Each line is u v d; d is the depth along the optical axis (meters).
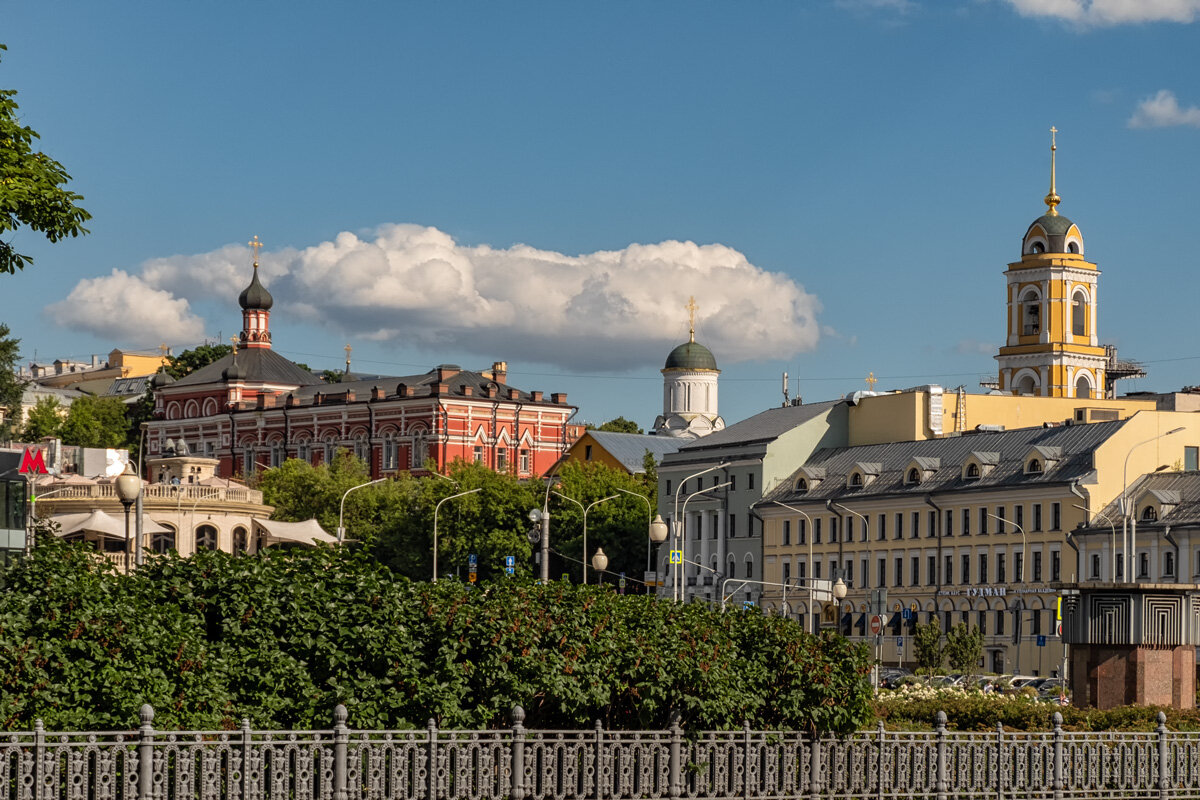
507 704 32.81
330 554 33.28
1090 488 135.88
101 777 27.58
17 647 28.59
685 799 33.78
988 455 148.00
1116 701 53.00
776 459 172.38
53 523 57.41
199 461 151.50
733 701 34.31
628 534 181.50
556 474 194.50
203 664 30.47
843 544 161.62
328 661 31.92
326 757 30.00
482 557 176.75
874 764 35.88
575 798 32.34
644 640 34.31
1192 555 125.88
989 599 143.12
